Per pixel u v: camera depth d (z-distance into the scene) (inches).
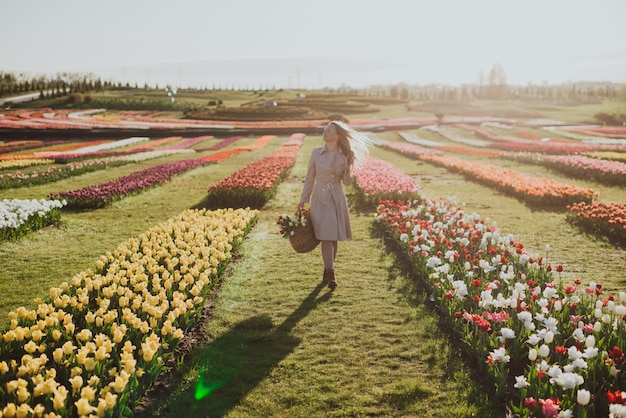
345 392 151.6
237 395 150.6
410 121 2573.8
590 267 277.6
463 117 3029.0
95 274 247.9
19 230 354.3
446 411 141.6
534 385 138.2
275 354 176.2
